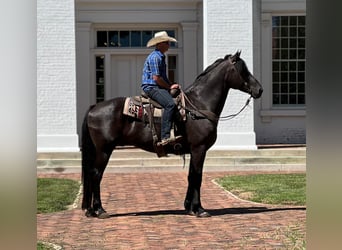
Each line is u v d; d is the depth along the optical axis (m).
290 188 11.41
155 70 8.40
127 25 18.22
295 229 7.49
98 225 8.05
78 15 17.98
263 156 15.24
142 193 11.17
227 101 15.49
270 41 17.86
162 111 8.45
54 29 15.30
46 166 14.64
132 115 8.45
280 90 18.00
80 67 18.09
